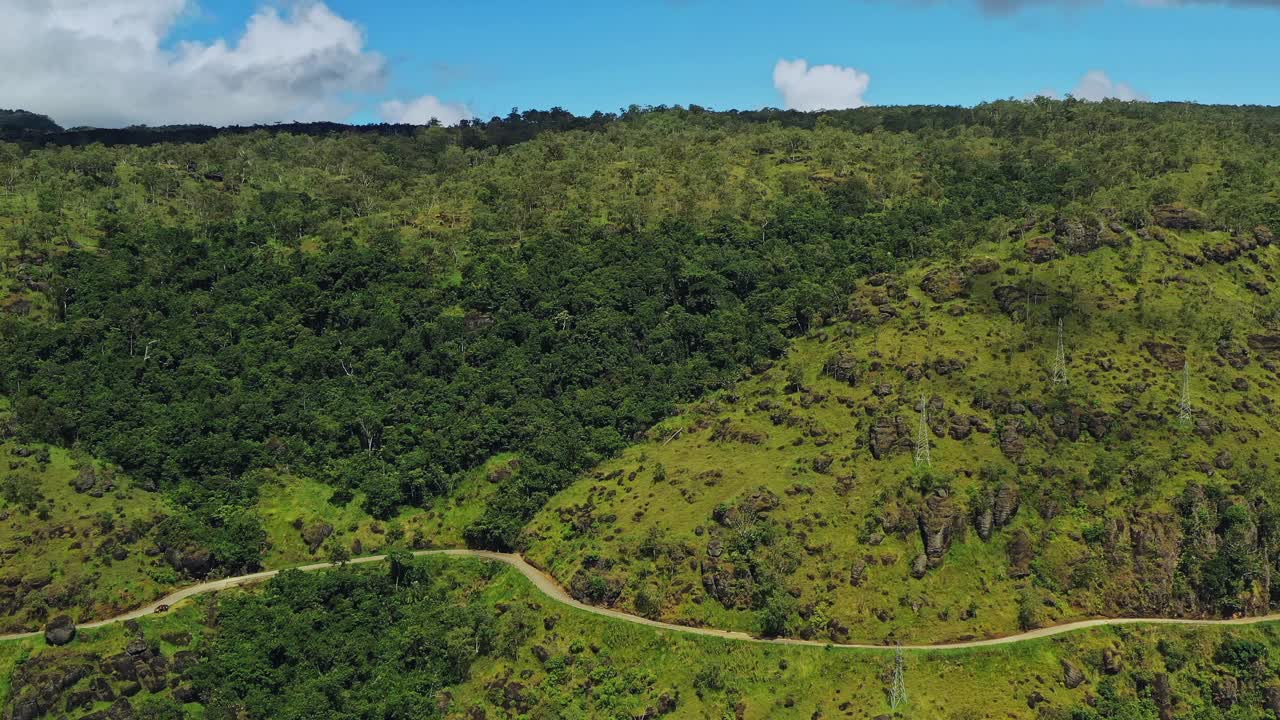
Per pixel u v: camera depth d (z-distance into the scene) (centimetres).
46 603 15925
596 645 15662
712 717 14425
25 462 18038
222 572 17762
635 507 17988
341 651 15975
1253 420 17538
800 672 14675
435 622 16575
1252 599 15450
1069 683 14300
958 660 14512
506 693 15275
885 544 16038
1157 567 15612
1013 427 17262
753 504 16762
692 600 16000
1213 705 14275
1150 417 17238
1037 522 16225
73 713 14588
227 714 14800
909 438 17225
